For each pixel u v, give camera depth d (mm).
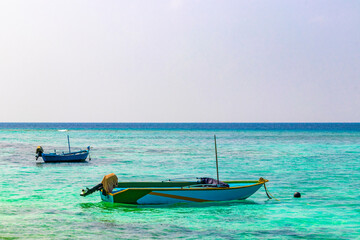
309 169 34281
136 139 93750
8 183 26266
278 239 13625
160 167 36344
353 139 91438
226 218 16453
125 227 14992
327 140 87062
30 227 14922
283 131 163000
